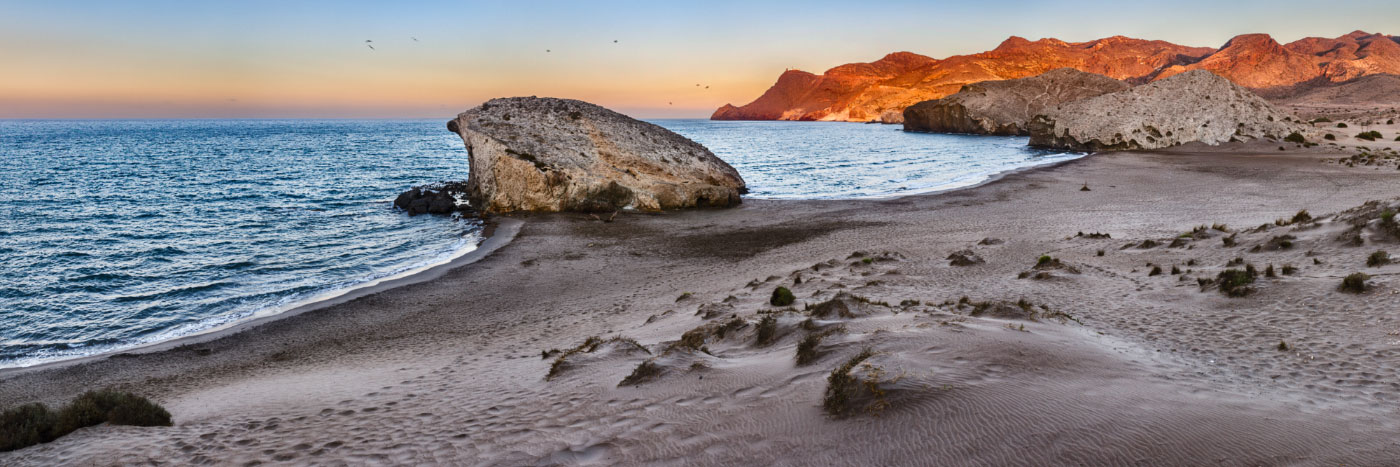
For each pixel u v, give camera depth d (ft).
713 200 143.74
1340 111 503.20
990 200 139.54
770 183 192.54
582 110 166.71
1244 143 250.98
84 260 96.27
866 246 95.14
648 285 77.92
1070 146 291.17
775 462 21.50
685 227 119.75
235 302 76.07
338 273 89.86
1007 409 22.45
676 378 33.27
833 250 93.91
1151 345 37.65
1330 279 49.26
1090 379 26.35
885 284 63.41
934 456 20.06
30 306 74.28
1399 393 26.99
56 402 47.24
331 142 467.52
